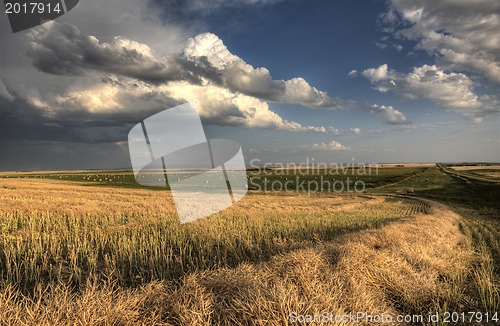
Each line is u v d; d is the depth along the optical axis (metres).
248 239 11.95
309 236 13.73
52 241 10.55
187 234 12.76
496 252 11.98
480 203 40.16
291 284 5.24
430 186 61.66
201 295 4.81
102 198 31.72
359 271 6.51
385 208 31.14
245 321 4.35
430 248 9.82
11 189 38.12
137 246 10.52
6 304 4.46
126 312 4.41
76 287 7.21
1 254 9.30
